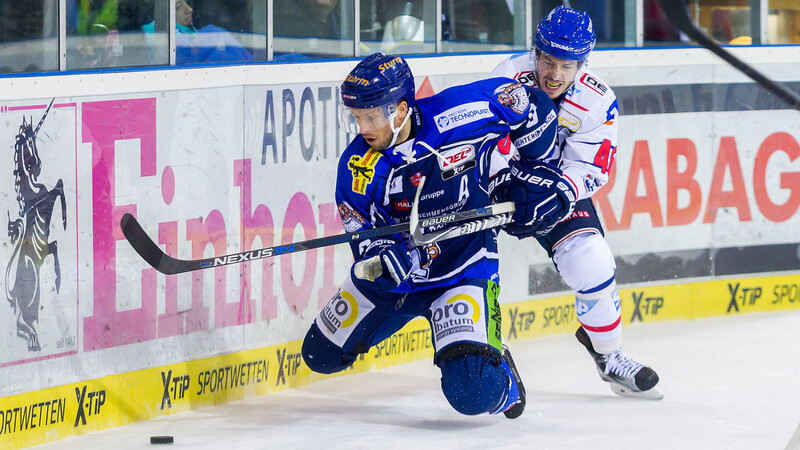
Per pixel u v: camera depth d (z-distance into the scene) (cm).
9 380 829
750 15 1415
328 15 1133
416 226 795
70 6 891
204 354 981
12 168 822
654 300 1360
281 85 1052
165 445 844
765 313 1407
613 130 944
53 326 859
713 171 1388
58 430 866
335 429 888
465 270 851
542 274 1291
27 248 835
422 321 1188
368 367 1129
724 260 1398
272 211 1048
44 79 841
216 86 986
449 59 1227
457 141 815
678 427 874
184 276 961
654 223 1355
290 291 1064
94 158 884
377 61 784
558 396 1006
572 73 900
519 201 853
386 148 811
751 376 1067
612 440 831
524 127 855
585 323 993
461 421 911
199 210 977
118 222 905
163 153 941
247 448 830
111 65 931
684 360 1143
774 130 1414
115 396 909
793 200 1430
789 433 846
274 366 1047
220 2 1024
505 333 1259
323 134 1102
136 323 923
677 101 1362
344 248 1125
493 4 1288
